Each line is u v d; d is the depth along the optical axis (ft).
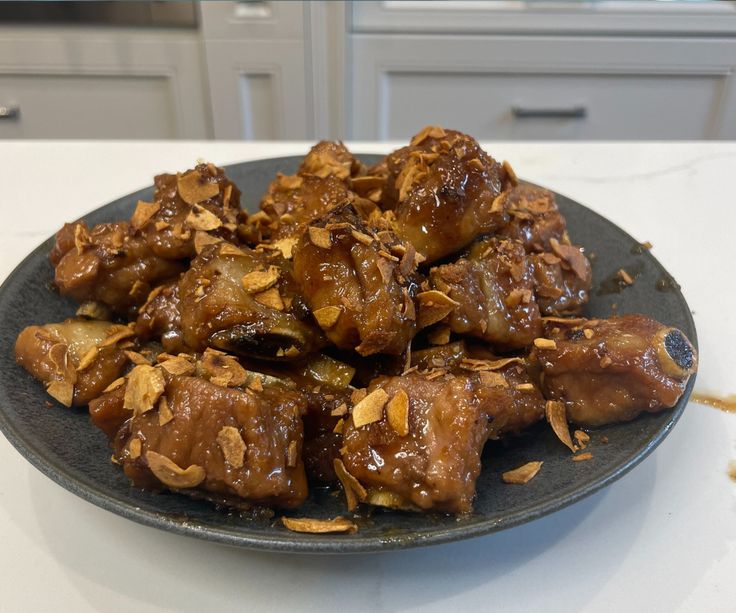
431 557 0.67
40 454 0.65
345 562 0.66
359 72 1.85
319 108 1.88
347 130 1.93
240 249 0.78
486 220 0.79
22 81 1.88
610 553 0.67
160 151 1.39
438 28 1.80
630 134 1.96
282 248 0.80
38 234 1.14
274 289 0.74
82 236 0.86
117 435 0.66
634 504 0.71
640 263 0.90
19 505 0.72
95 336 0.80
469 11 1.79
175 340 0.80
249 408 0.62
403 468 0.62
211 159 1.36
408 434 0.64
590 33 1.82
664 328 0.73
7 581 0.64
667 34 1.82
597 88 1.90
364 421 0.64
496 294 0.79
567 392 0.74
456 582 0.65
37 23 1.80
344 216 0.73
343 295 0.69
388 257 0.70
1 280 1.03
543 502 0.60
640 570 0.65
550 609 0.62
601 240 0.96
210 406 0.62
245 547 0.57
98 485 0.62
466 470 0.62
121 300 0.87
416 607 0.63
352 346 0.71
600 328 0.76
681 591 0.63
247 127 1.92
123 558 0.67
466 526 0.58
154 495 0.63
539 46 1.82
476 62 1.84
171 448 0.61
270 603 0.63
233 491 0.62
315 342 0.73
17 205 1.22
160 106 1.92
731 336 0.93
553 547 0.67
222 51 1.79
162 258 0.85
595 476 0.63
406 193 0.80
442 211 0.77
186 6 1.76
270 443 0.62
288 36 1.77
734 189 1.26
